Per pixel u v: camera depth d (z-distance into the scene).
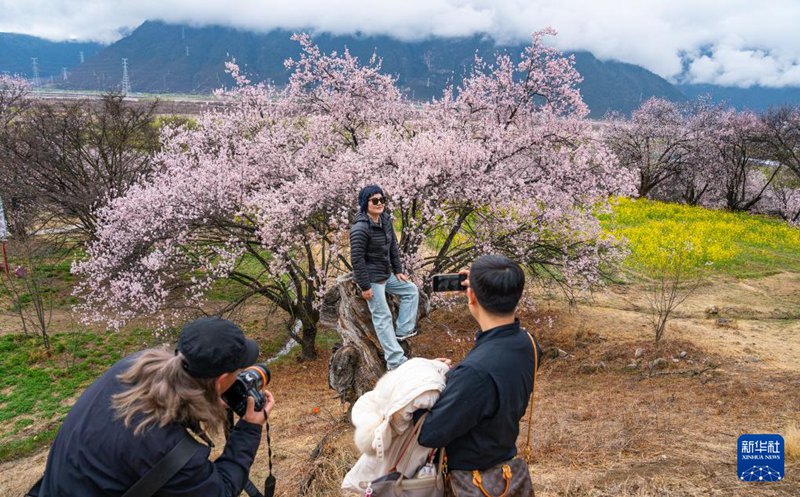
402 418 2.00
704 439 5.55
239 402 2.03
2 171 17.73
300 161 12.43
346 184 10.79
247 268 17.92
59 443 1.70
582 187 11.79
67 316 16.52
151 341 14.52
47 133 18.39
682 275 16.67
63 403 11.85
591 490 4.15
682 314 13.91
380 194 4.82
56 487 1.66
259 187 12.20
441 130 11.97
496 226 11.55
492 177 11.10
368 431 2.04
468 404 1.84
